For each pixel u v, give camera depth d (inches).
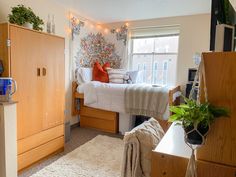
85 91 137.7
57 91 100.5
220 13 42.2
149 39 156.4
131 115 134.3
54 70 97.7
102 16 146.4
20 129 81.4
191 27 138.3
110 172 85.3
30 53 84.0
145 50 158.7
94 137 127.9
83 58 151.4
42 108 91.8
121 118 136.8
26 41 81.9
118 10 131.3
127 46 160.4
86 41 153.2
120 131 137.6
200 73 34.2
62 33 129.3
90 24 156.3
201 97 34.1
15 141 71.6
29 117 85.4
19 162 81.4
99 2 116.9
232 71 31.8
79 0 114.7
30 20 87.0
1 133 68.0
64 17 129.9
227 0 46.2
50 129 97.0
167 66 152.1
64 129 110.1
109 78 152.4
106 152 104.9
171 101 116.4
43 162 92.9
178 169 38.8
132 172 49.8
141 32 156.3
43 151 93.4
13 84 74.7
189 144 33.9
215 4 41.5
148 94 121.6
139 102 123.7
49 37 93.7
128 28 158.9
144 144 50.3
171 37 148.6
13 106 70.2
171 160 39.2
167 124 78.6
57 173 83.4
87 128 147.1
